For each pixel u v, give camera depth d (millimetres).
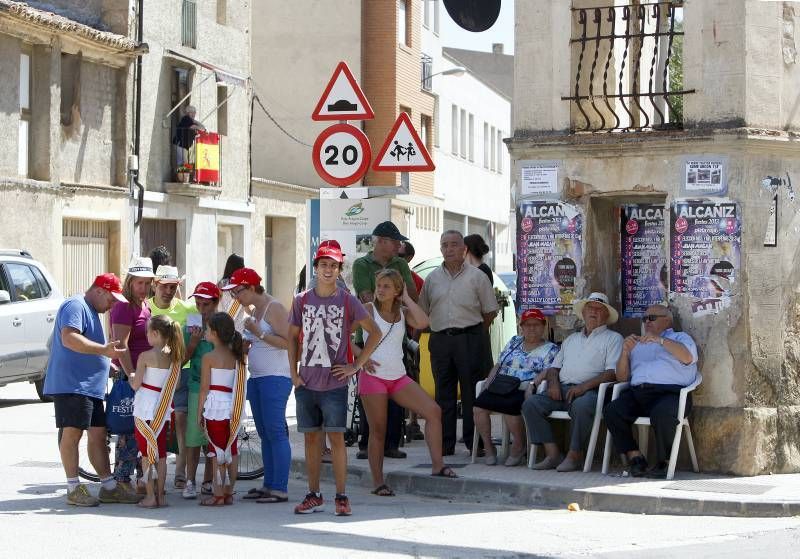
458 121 73625
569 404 15430
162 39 41281
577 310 15898
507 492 14430
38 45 34562
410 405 14922
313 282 17609
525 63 16469
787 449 15320
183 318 14672
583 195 16188
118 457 14062
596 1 16641
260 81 58062
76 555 10953
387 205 16969
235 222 46500
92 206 36906
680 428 14766
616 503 13797
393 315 14680
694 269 15398
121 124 38844
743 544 11805
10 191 32938
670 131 15531
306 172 57531
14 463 16906
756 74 15211
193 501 14266
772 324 15281
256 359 14156
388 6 58406
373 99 58531
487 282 16734
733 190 15219
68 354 13656
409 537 12062
